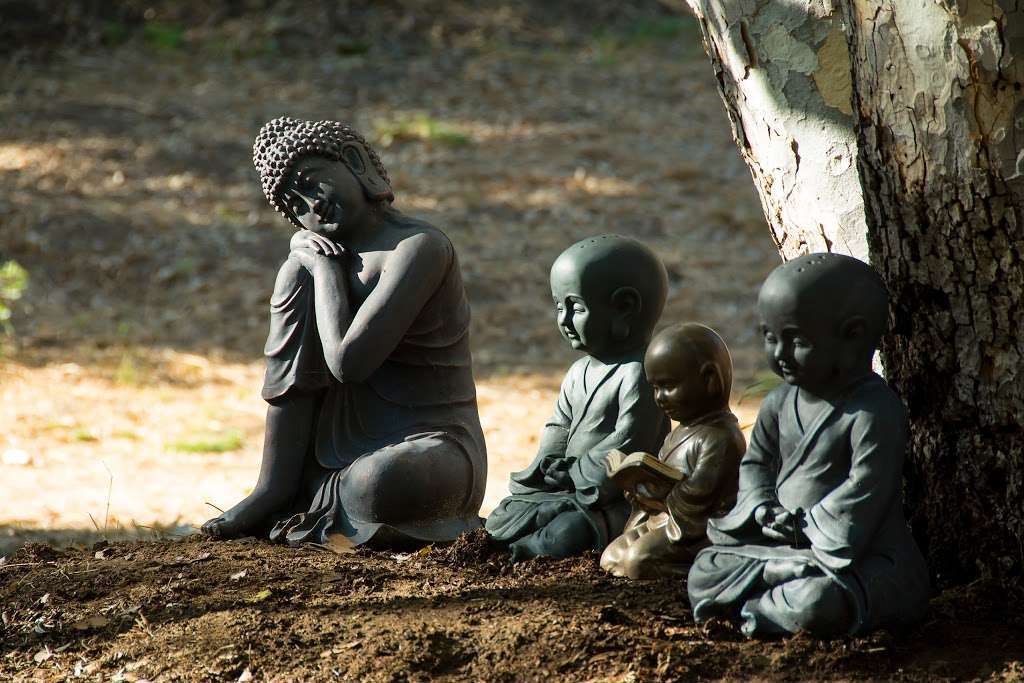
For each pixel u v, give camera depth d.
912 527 8.20
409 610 7.86
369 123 30.12
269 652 7.46
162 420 17.94
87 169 26.83
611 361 8.90
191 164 27.45
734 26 8.45
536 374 20.84
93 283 23.11
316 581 8.52
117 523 12.81
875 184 7.77
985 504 7.77
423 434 9.52
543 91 33.00
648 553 7.99
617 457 8.22
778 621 7.02
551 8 38.22
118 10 34.41
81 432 17.17
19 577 9.12
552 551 8.62
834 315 7.02
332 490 9.49
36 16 33.25
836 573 6.89
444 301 9.67
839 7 8.03
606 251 8.77
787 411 7.40
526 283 24.05
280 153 9.49
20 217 24.56
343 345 9.20
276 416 9.76
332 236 9.57
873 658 6.84
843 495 7.02
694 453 8.00
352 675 7.07
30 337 21.16
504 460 16.06
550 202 27.25
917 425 8.08
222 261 24.09
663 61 35.84
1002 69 7.01
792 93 8.34
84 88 30.64
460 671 7.09
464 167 28.50
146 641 7.82
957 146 7.29
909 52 7.29
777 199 8.81
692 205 27.53
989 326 7.53
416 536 9.32
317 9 35.44
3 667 7.73
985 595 7.59
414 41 35.03
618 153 29.80
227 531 9.66
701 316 22.89
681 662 6.87
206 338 21.75
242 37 33.81
